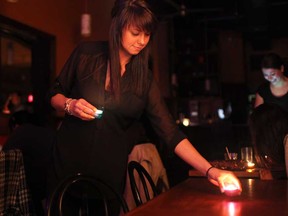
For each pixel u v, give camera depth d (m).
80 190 1.60
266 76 3.03
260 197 1.31
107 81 1.61
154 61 6.25
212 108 7.88
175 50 7.97
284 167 2.02
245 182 1.65
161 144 3.61
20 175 2.05
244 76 8.55
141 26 1.43
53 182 1.62
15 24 3.56
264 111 1.95
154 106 1.65
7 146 2.38
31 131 2.42
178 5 6.64
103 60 1.63
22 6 3.68
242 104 8.38
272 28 8.14
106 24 5.28
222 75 8.36
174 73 7.63
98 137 1.61
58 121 4.17
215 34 8.40
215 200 1.27
